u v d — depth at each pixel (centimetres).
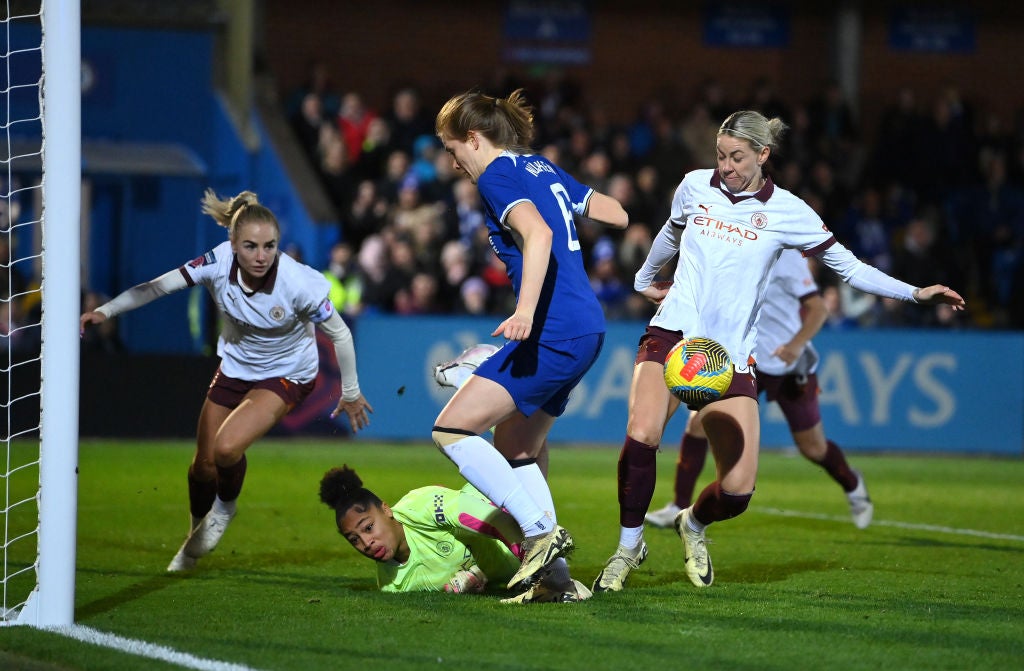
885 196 6619
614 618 1593
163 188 5809
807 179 6419
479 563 1825
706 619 1596
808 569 2122
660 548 2372
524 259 1537
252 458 4225
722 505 1834
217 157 5888
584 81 7438
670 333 1870
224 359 2039
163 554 2202
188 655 1370
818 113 6850
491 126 1647
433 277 5288
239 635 1480
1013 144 6856
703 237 1859
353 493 1733
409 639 1459
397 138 6041
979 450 5128
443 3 7219
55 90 1534
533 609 1647
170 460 4031
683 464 2584
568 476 3862
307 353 2042
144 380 4838
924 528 2788
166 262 5819
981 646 1461
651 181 5797
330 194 5869
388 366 4978
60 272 1526
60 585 1539
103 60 5812
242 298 1930
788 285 2536
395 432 4978
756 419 1836
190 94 5891
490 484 1619
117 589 1816
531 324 1514
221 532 2014
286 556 2188
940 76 7762
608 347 5047
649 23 7475
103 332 4959
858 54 7631
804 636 1502
